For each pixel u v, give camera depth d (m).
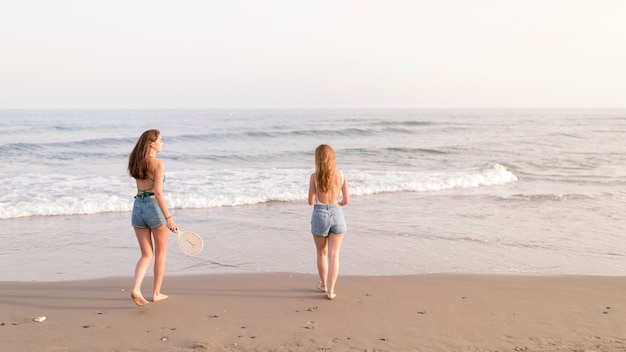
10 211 10.80
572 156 25.47
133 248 8.16
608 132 45.31
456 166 21.56
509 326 4.52
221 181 15.75
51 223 10.12
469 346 4.03
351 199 13.49
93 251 7.93
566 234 9.32
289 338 4.21
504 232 9.46
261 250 8.05
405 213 11.42
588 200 13.29
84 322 4.65
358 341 4.14
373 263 7.28
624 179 18.06
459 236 9.10
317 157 5.41
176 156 25.11
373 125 56.34
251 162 23.31
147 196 5.01
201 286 6.00
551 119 85.56
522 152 27.45
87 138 35.03
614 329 4.45
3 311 4.99
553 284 6.14
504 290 5.83
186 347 4.02
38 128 47.56
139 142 5.02
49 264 7.13
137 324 4.59
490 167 20.78
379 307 5.12
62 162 21.81
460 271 6.88
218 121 72.12
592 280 6.36
